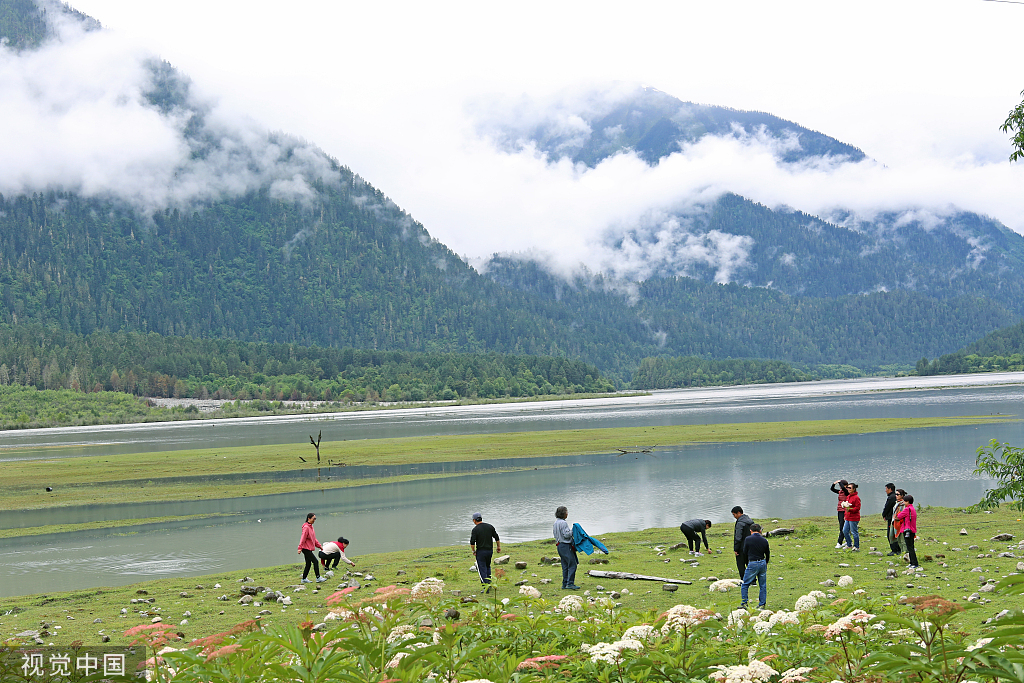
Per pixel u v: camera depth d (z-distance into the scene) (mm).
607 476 52938
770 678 6812
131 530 37344
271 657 6363
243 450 86938
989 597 16297
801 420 107812
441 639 7027
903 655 6199
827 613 9312
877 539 26922
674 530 31328
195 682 6133
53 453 98125
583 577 21797
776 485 46344
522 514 38312
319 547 24156
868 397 187125
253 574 25500
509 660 7012
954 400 150375
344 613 7336
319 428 140250
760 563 16797
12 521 41812
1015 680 5289
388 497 46188
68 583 26125
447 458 69312
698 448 71875
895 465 54031
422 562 26250
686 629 7844
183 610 19656
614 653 7184
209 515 41500
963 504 36656
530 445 79688
